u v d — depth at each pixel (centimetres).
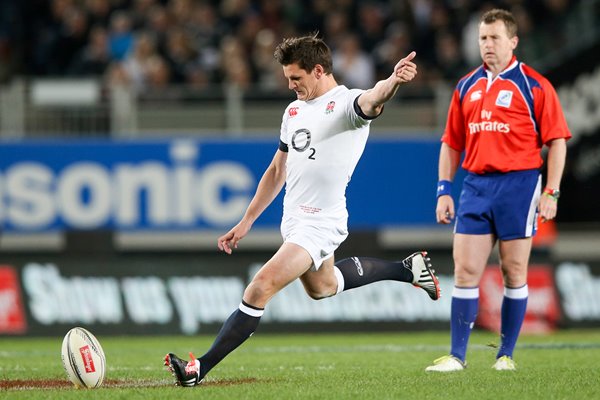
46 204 5069
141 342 4447
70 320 4875
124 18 6062
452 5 6234
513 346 2694
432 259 5069
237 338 2259
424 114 5209
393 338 4562
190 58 5906
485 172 2597
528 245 2614
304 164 2281
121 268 4966
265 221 5084
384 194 5153
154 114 5184
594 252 5375
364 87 5872
